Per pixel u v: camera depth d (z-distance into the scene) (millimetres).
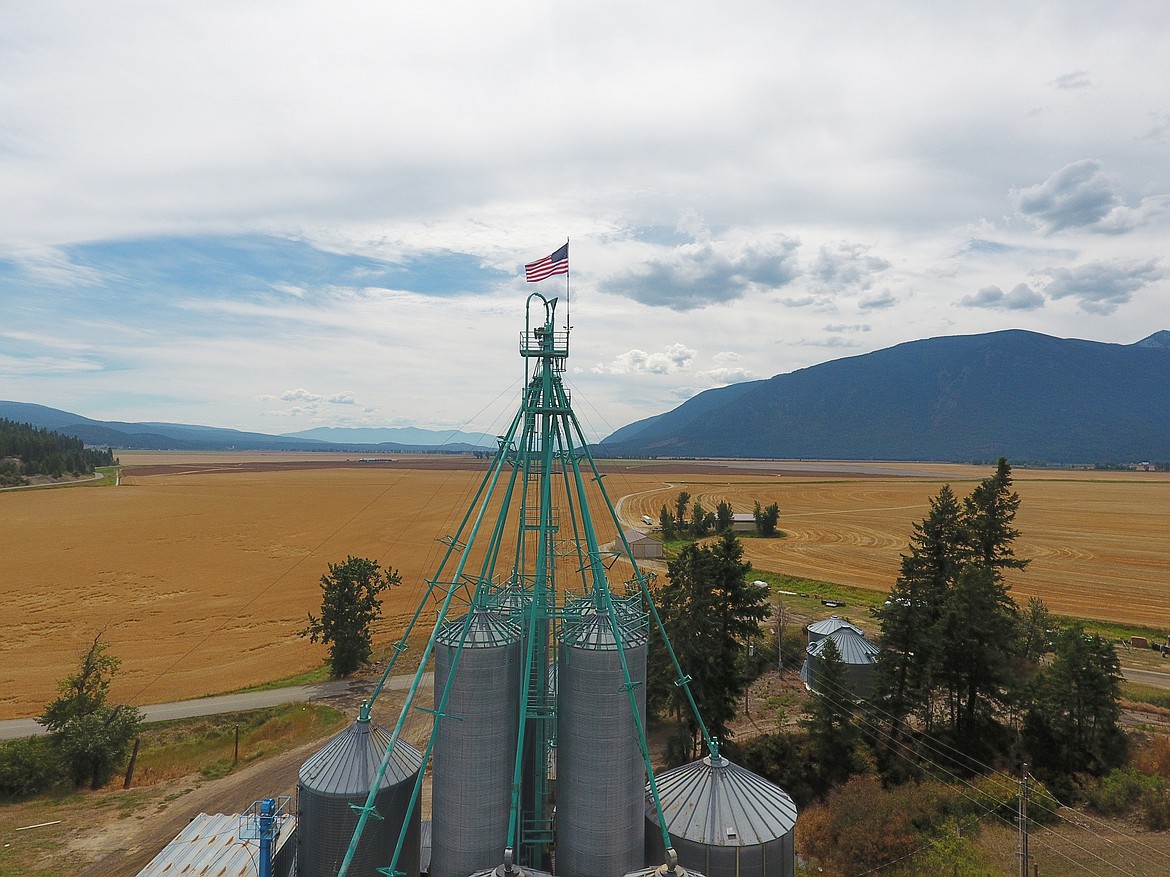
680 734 49219
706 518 156125
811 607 92000
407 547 137500
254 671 70562
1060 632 63469
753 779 28094
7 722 58000
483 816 27031
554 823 31094
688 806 27047
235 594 101625
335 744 28922
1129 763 43719
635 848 27344
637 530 155625
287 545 139625
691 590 49656
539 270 32031
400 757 29125
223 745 53688
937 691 51406
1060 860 34875
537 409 31172
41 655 75562
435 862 27641
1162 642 75875
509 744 27828
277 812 31922
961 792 41062
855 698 50062
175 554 130250
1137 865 34344
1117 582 108562
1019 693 46625
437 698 27422
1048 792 41125
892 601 52500
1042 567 120188
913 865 34344
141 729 56062
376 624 85438
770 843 25672
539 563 30062
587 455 31844
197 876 27766
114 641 80438
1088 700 44156
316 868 27406
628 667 27016
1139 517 184750
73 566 119438
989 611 48250
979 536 62625
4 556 127438
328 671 69812
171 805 42938
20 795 44375
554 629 31141
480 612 28047
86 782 46312
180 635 83000
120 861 36250
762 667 67250
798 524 170000
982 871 32781
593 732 26734
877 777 44250
